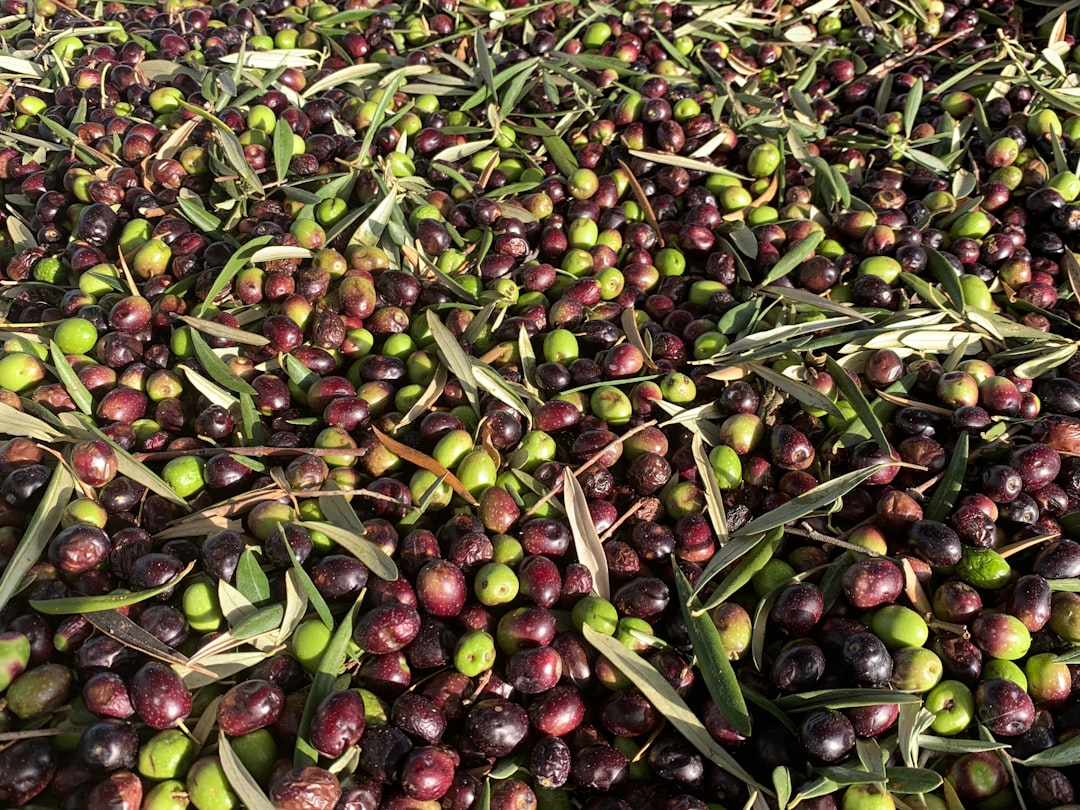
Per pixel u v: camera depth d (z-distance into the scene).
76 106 0.57
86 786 0.27
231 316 0.42
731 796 0.29
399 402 0.39
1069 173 0.51
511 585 0.32
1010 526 0.35
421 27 0.67
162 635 0.30
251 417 0.37
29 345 0.40
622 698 0.30
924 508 0.36
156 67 0.61
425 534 0.33
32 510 0.34
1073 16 0.66
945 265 0.45
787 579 0.33
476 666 0.30
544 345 0.42
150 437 0.37
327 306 0.43
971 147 0.55
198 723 0.29
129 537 0.33
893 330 0.41
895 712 0.30
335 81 0.60
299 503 0.35
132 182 0.50
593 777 0.29
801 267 0.46
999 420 0.38
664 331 0.44
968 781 0.29
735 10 0.68
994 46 0.61
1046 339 0.42
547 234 0.49
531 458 0.37
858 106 0.62
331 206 0.48
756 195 0.53
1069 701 0.31
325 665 0.29
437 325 0.40
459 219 0.49
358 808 0.27
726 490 0.37
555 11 0.67
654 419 0.39
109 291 0.44
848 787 0.28
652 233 0.49
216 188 0.51
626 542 0.36
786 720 0.29
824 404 0.38
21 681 0.28
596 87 0.59
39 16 0.67
